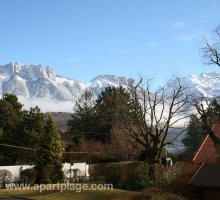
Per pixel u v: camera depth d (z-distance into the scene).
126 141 60.44
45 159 52.94
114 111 52.84
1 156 62.44
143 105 45.41
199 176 25.55
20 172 51.78
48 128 54.47
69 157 71.19
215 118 45.00
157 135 43.12
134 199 30.81
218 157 37.00
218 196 24.44
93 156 70.94
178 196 29.23
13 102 72.56
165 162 45.25
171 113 43.28
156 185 35.94
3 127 66.56
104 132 76.88
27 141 65.00
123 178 39.62
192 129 75.12
